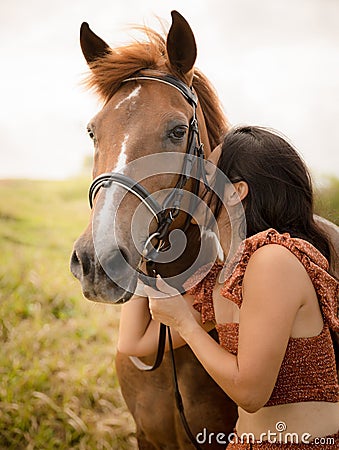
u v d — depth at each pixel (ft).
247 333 4.59
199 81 6.70
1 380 11.13
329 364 4.94
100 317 13.46
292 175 5.22
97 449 10.03
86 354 12.20
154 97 5.83
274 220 5.19
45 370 11.45
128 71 5.99
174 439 6.95
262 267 4.62
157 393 6.77
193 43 6.08
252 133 5.36
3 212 18.58
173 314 5.14
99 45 6.59
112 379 11.50
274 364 4.53
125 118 5.69
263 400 4.60
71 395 10.95
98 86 6.12
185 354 6.41
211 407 6.59
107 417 10.76
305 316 4.78
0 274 14.48
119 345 6.41
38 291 14.08
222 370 4.72
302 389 4.88
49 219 18.49
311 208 5.37
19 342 12.25
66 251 15.34
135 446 10.20
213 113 6.76
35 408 10.61
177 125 5.69
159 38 6.61
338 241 6.86
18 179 23.25
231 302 5.46
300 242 4.79
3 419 10.36
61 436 10.31
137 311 6.35
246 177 5.16
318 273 4.74
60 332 12.78
